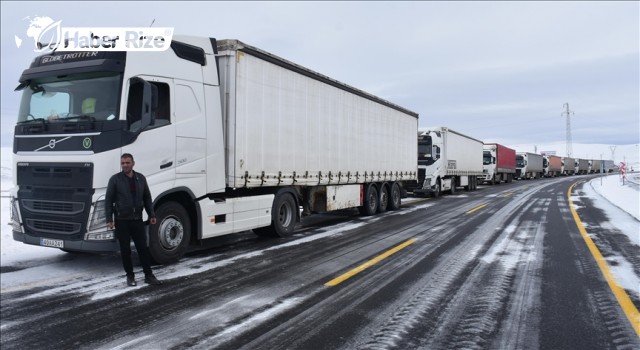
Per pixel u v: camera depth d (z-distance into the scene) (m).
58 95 6.18
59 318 4.34
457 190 27.73
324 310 4.59
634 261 6.84
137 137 6.03
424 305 4.75
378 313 4.50
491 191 26.31
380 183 13.89
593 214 13.27
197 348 3.64
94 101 5.94
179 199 7.03
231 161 7.59
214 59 7.46
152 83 6.29
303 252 7.63
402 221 11.87
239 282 5.68
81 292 5.21
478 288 5.40
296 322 4.24
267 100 8.42
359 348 3.66
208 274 6.09
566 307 4.67
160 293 5.19
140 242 5.54
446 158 22.20
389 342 3.78
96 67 5.83
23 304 4.77
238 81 7.63
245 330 4.04
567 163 66.50
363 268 6.44
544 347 3.68
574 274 6.05
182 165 6.71
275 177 8.66
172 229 6.68
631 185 26.58
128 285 5.49
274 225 8.98
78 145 5.80
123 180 5.44
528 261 6.86
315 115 10.10
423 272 6.20
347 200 11.82
